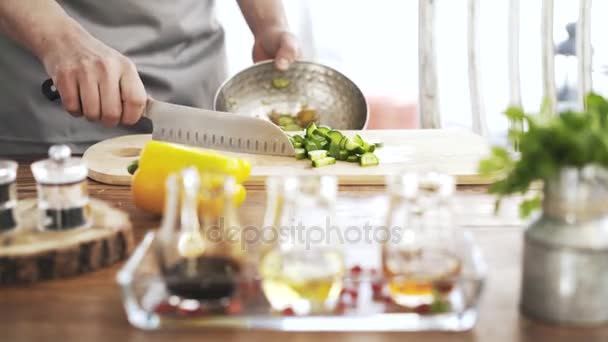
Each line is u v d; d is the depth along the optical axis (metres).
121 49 2.00
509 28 2.26
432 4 2.31
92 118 1.58
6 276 0.97
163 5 2.02
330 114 1.98
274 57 2.15
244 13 2.23
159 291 0.90
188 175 0.89
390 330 0.87
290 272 0.86
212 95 2.19
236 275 0.89
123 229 1.05
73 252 0.99
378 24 2.77
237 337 0.85
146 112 1.62
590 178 0.83
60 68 1.58
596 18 2.70
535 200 0.93
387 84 2.83
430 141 1.74
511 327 0.87
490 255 1.08
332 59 2.83
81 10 1.95
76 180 1.03
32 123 1.96
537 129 0.84
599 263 0.84
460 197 1.38
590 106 0.92
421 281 0.87
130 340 0.85
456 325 0.86
